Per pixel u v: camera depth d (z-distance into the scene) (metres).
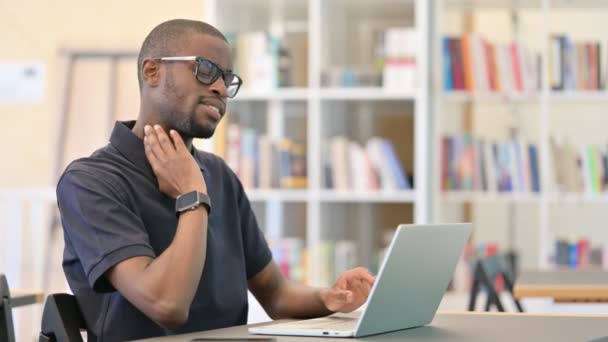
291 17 7.29
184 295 2.71
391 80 6.92
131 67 8.66
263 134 7.21
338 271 6.88
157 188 3.01
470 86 7.05
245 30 7.35
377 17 7.52
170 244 2.91
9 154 8.74
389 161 6.98
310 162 6.93
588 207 7.99
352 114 7.43
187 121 3.03
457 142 7.04
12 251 8.62
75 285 2.92
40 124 8.72
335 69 7.00
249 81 7.02
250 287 3.46
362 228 7.39
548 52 7.10
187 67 3.01
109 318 2.87
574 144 7.28
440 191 7.02
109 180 2.92
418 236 2.54
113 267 2.77
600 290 4.38
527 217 8.10
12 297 3.76
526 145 7.05
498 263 5.85
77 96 8.70
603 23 7.94
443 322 2.85
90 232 2.82
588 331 2.64
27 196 8.59
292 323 2.77
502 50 7.08
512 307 6.78
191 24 3.08
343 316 3.03
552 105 7.84
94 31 8.72
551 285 4.48
